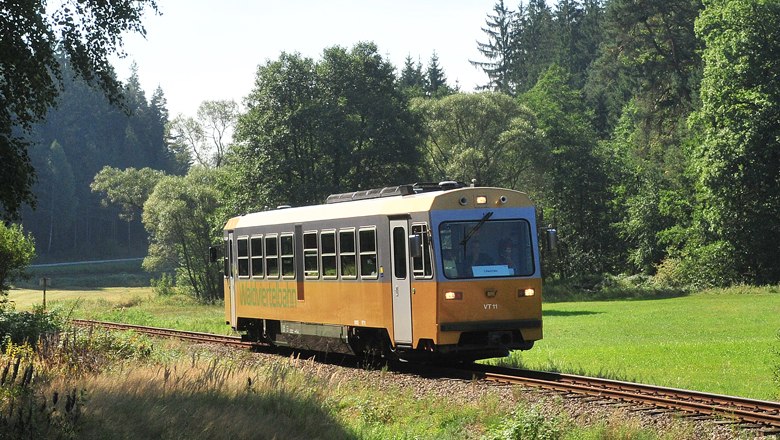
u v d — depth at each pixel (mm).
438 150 79250
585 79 127062
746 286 63625
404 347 19219
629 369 21172
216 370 16922
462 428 13625
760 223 62906
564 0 138625
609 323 41625
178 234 83375
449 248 18594
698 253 69125
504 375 17734
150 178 107250
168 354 22000
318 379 17484
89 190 162125
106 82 19734
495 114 75812
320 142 60188
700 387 17812
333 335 21906
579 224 87312
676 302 58094
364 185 62188
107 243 160000
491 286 18781
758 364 21672
